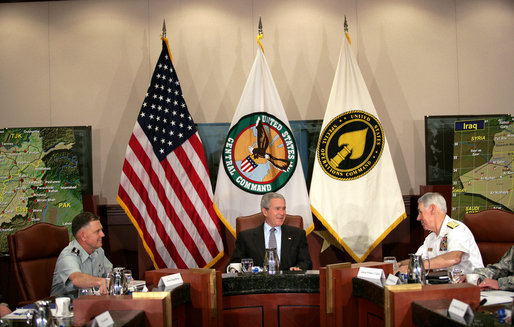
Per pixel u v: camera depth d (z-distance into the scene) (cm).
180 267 444
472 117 486
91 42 515
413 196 495
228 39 511
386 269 281
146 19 514
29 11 518
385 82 510
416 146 509
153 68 513
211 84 510
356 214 450
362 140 457
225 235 487
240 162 457
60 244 386
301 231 393
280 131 461
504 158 453
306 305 296
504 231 378
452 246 327
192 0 514
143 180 447
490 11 511
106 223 496
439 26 512
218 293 281
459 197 457
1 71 516
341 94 462
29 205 459
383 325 240
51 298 285
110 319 198
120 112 511
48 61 517
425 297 212
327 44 509
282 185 454
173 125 457
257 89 463
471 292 213
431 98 510
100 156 509
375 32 511
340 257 490
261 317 296
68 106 514
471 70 511
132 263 494
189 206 450
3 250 456
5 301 479
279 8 511
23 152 462
